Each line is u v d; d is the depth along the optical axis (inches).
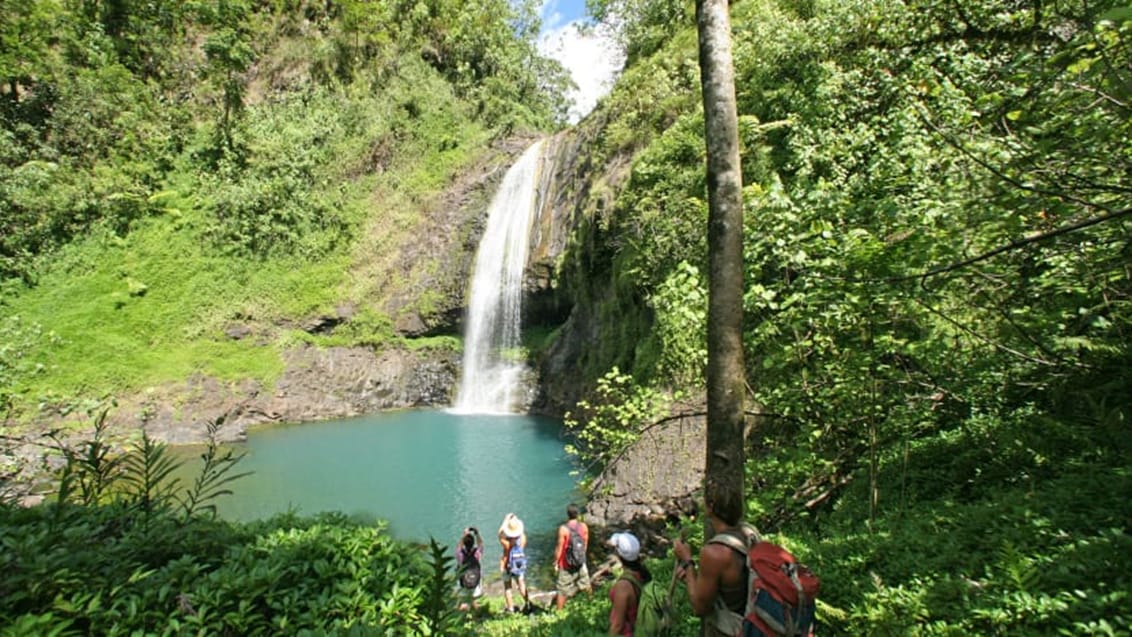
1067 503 164.2
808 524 251.0
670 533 292.0
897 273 182.7
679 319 280.4
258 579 124.7
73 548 122.9
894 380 226.8
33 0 1059.9
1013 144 160.9
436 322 1034.7
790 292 246.2
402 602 135.9
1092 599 114.6
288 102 1267.2
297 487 565.6
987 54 279.9
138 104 1116.5
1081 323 174.1
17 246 942.4
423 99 1275.8
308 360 954.7
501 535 327.0
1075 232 160.9
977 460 226.1
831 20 376.8
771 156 456.4
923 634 131.4
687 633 170.4
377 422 866.1
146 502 153.9
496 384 938.7
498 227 1028.5
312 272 1042.1
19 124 1029.2
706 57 170.2
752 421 341.1
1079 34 157.3
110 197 1010.1
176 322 939.3
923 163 200.4
